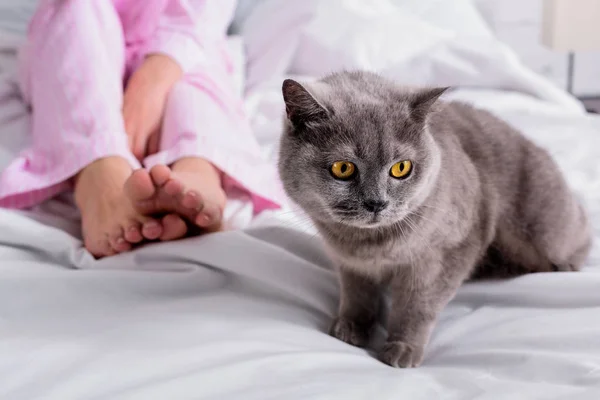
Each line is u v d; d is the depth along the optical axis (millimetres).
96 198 705
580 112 1194
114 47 862
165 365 548
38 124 802
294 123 634
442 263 646
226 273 690
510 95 1167
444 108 718
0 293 635
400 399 520
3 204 761
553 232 708
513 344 595
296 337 606
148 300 661
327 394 513
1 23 1162
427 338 637
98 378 531
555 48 1488
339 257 659
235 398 507
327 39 1188
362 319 664
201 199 681
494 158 715
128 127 807
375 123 610
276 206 811
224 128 817
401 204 620
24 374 536
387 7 1309
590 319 608
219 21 1005
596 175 891
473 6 1526
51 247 703
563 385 534
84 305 643
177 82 872
